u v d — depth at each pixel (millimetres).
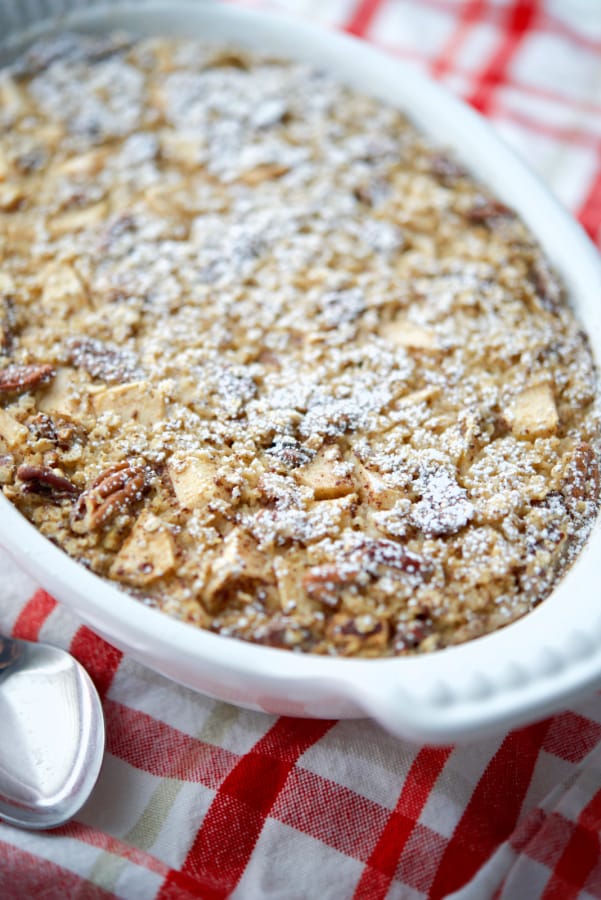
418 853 440
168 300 504
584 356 494
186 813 443
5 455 460
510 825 448
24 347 491
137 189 546
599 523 454
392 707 390
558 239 519
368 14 667
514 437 476
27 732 456
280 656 408
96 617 421
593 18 661
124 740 457
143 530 442
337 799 447
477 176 556
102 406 471
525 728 462
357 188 551
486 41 661
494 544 444
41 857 429
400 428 473
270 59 595
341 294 512
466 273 521
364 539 439
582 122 632
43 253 519
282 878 435
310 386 481
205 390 477
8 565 490
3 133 561
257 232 529
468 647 415
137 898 427
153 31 601
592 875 432
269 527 441
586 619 417
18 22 588
